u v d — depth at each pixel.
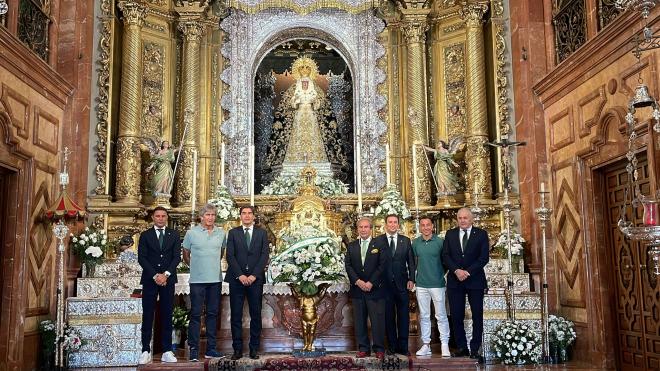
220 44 11.95
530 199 9.63
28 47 8.12
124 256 9.16
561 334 8.34
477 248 7.43
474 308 7.47
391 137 11.74
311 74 12.27
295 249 7.87
